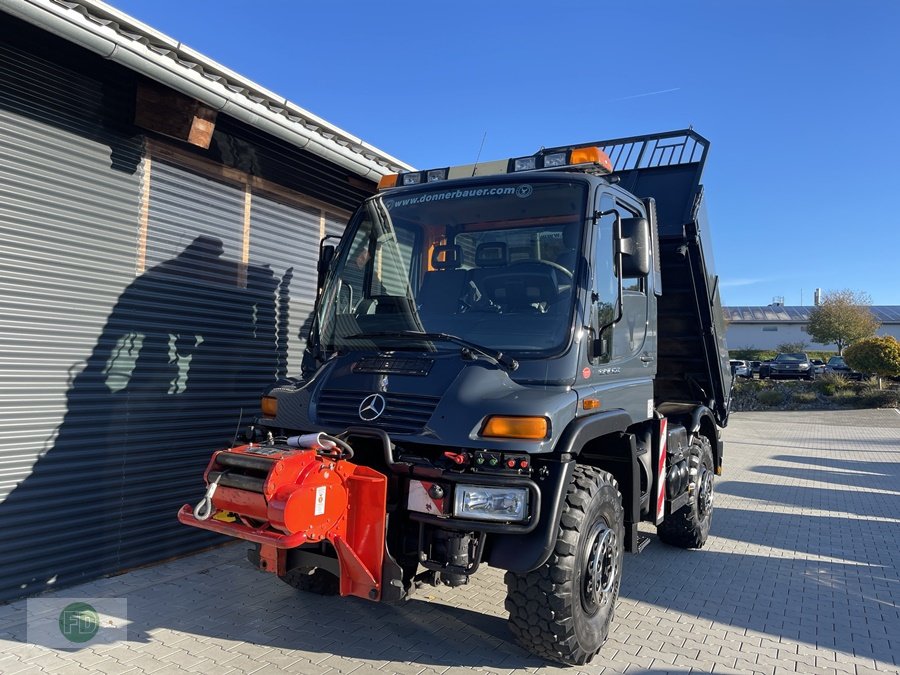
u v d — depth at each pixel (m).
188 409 5.82
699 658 4.18
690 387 7.01
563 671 3.91
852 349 27.89
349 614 4.66
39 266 4.68
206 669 3.80
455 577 3.48
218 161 6.05
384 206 4.86
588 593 3.79
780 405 26.97
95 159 5.04
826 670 4.07
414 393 3.69
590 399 3.87
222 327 6.16
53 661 3.83
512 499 3.34
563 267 4.08
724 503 9.09
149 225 5.46
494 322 4.06
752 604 5.17
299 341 7.09
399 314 4.34
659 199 6.28
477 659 4.04
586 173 4.59
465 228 4.47
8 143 4.49
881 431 19.28
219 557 5.81
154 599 4.79
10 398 4.52
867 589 5.59
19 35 4.50
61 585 4.87
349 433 3.63
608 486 3.99
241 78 5.37
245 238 6.39
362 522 3.42
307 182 7.02
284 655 4.02
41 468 4.71
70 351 4.88
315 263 7.27
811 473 11.99
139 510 5.41
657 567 6.04
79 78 4.91
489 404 3.48
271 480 3.14
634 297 4.82
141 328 5.39
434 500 3.42
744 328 56.47
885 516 8.48
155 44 4.74
